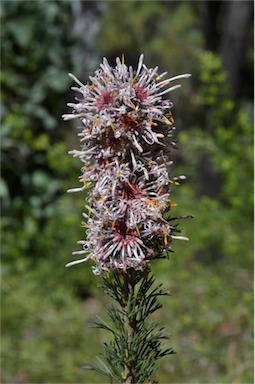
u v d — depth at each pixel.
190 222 6.57
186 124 11.91
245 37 8.38
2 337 6.12
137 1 16.06
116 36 16.06
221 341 5.85
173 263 6.47
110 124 1.91
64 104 7.55
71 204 7.30
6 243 6.96
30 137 7.07
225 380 5.42
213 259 6.89
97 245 2.00
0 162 7.17
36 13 7.28
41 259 7.05
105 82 1.96
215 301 6.08
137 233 1.97
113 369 2.15
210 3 11.09
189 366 5.66
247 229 6.55
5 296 6.48
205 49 11.26
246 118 6.80
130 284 2.12
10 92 7.25
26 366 5.84
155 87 1.96
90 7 11.19
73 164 7.11
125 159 1.96
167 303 6.11
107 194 1.95
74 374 5.71
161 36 15.92
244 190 6.48
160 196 1.95
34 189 7.31
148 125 1.93
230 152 6.59
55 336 6.08
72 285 6.79
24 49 7.27
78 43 7.47
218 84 6.96
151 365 2.14
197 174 8.23
